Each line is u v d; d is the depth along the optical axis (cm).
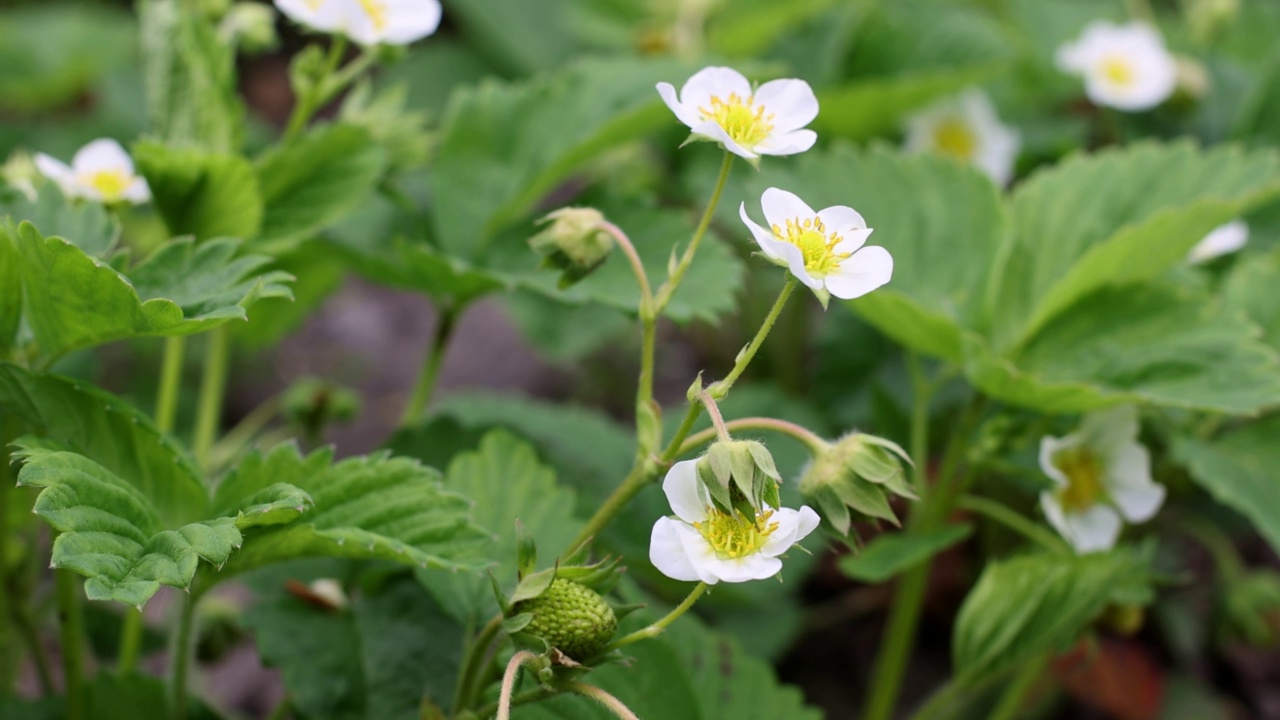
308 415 59
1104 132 73
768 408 62
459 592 51
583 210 48
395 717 51
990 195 57
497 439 52
